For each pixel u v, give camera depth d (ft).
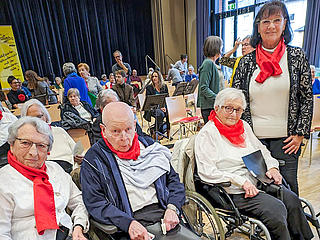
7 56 21.76
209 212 4.38
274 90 4.44
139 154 4.18
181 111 12.60
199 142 4.65
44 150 3.54
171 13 26.50
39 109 5.77
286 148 4.69
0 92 14.88
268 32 4.29
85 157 4.03
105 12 25.40
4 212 3.15
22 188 3.34
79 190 4.16
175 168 5.00
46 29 23.15
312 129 8.81
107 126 3.90
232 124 4.65
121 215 3.55
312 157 9.62
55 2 23.13
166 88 13.19
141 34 27.89
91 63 25.54
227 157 4.60
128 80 16.40
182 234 3.75
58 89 20.30
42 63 23.61
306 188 7.45
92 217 3.76
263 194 4.31
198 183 5.05
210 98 7.09
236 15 20.83
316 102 9.85
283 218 3.93
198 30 24.41
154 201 4.10
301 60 4.31
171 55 27.58
